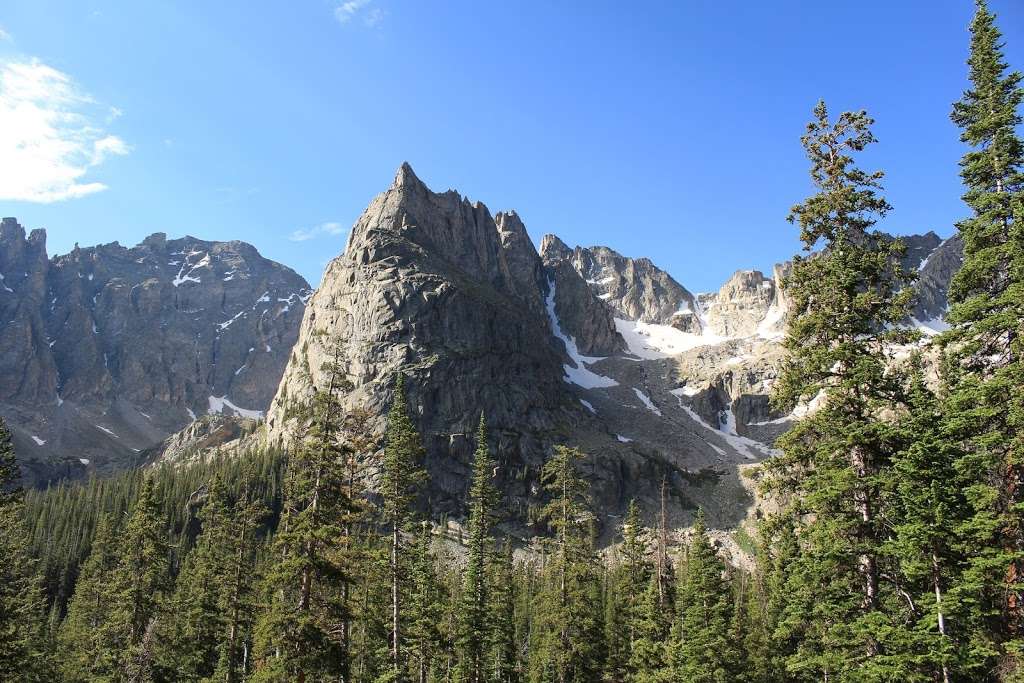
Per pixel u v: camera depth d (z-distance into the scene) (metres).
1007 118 28.27
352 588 51.19
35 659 56.06
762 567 71.56
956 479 26.72
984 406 27.47
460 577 86.81
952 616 25.88
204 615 63.69
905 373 29.11
